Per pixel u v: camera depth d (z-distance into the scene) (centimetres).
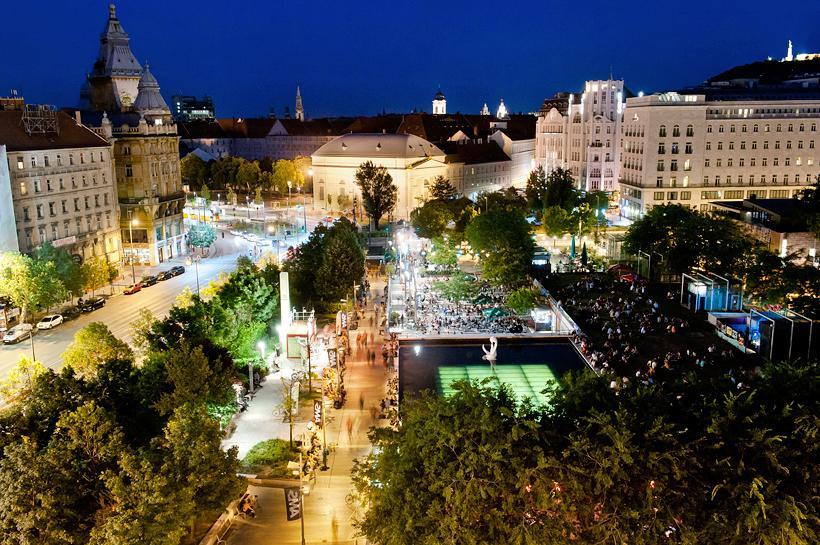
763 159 17800
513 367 6272
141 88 15550
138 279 13112
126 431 5025
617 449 3506
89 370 6688
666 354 6844
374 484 4269
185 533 4416
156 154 14575
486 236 12100
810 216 11762
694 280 9094
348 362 8244
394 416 5434
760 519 3409
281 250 15888
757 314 7756
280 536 4859
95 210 13238
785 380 4459
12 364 8394
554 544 3516
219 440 4691
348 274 10319
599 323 8000
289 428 6500
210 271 13950
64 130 12738
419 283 11738
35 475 4091
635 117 18400
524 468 3538
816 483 3584
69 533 4100
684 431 3716
